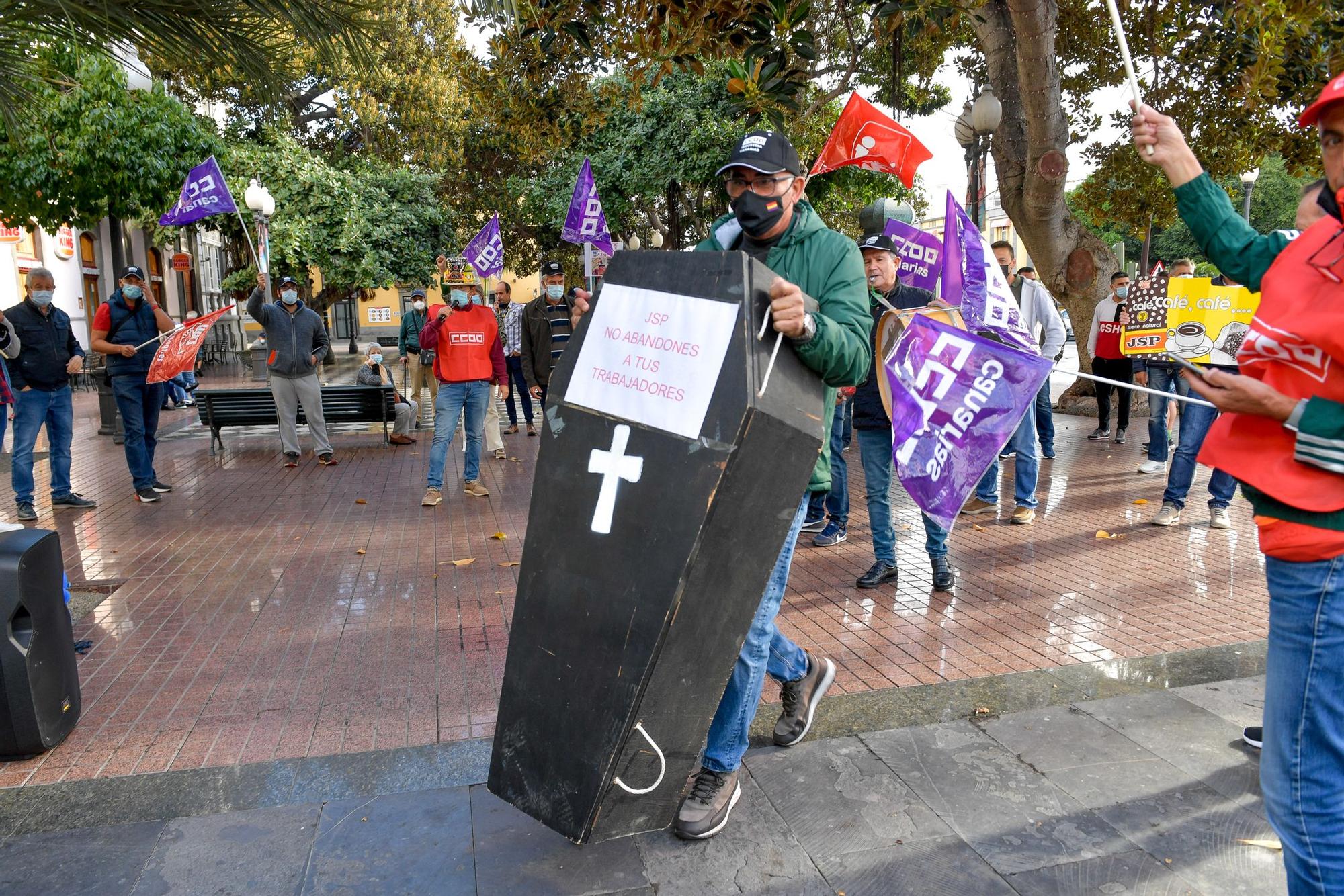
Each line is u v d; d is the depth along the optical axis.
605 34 6.88
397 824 2.90
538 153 11.54
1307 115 1.83
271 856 2.75
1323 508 1.82
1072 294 13.05
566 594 2.44
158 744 3.51
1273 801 1.96
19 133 4.56
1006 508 7.36
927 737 3.43
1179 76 11.79
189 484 8.91
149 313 8.05
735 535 2.29
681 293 2.38
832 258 2.71
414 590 5.43
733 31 5.65
